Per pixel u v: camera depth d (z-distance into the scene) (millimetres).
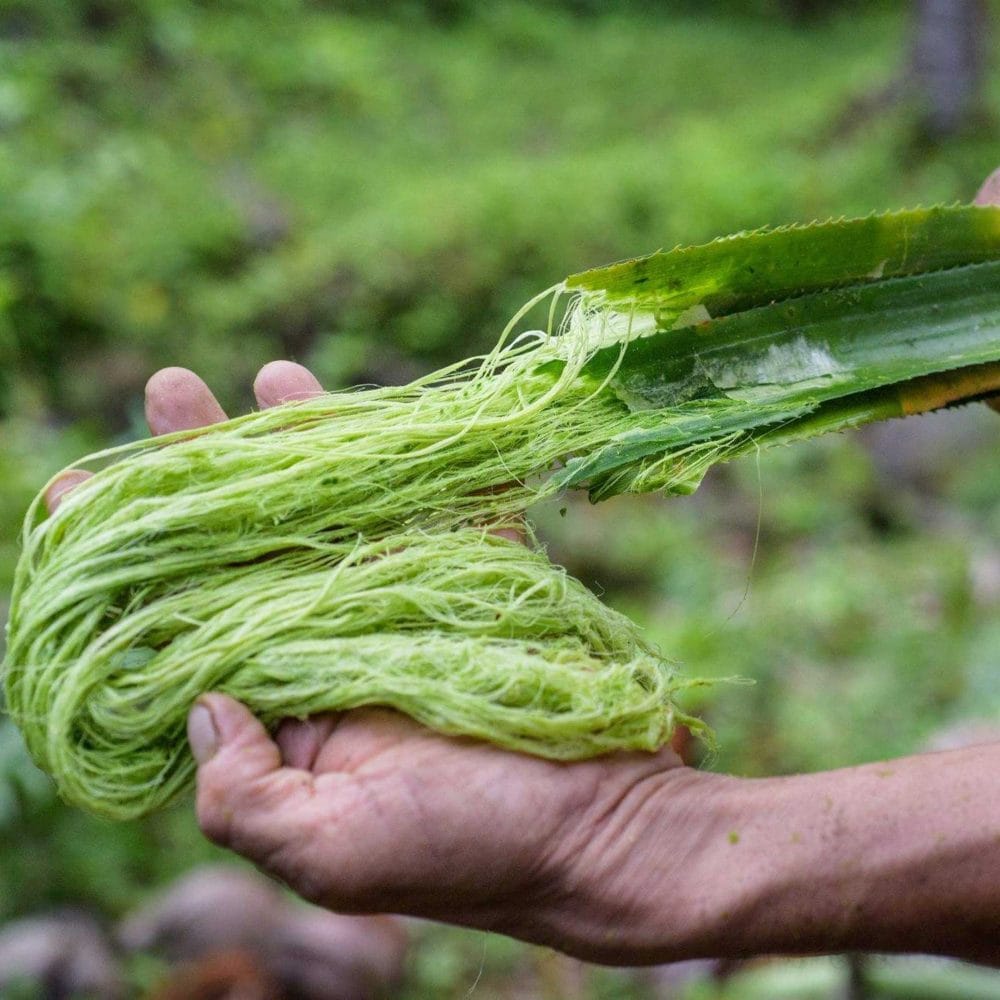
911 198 6090
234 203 5465
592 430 1069
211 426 1012
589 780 873
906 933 846
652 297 1095
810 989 2033
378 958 2379
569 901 875
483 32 8289
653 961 886
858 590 3631
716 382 1094
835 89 7051
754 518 4484
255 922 2314
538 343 1091
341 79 6785
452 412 1052
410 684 889
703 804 874
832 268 1093
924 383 1096
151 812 954
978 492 4434
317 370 4934
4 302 3543
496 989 2639
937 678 3203
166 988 2066
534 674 895
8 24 5789
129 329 4531
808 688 3299
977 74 6453
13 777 2094
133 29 6172
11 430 3230
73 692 914
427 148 6641
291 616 931
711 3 9789
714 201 5766
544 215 5484
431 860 850
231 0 6930
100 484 966
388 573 971
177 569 955
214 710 890
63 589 937
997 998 1801
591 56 8305
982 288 1102
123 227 4930
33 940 2342
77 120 5465
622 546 4191
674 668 1033
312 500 996
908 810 847
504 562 1007
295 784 862
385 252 5219
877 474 4691
